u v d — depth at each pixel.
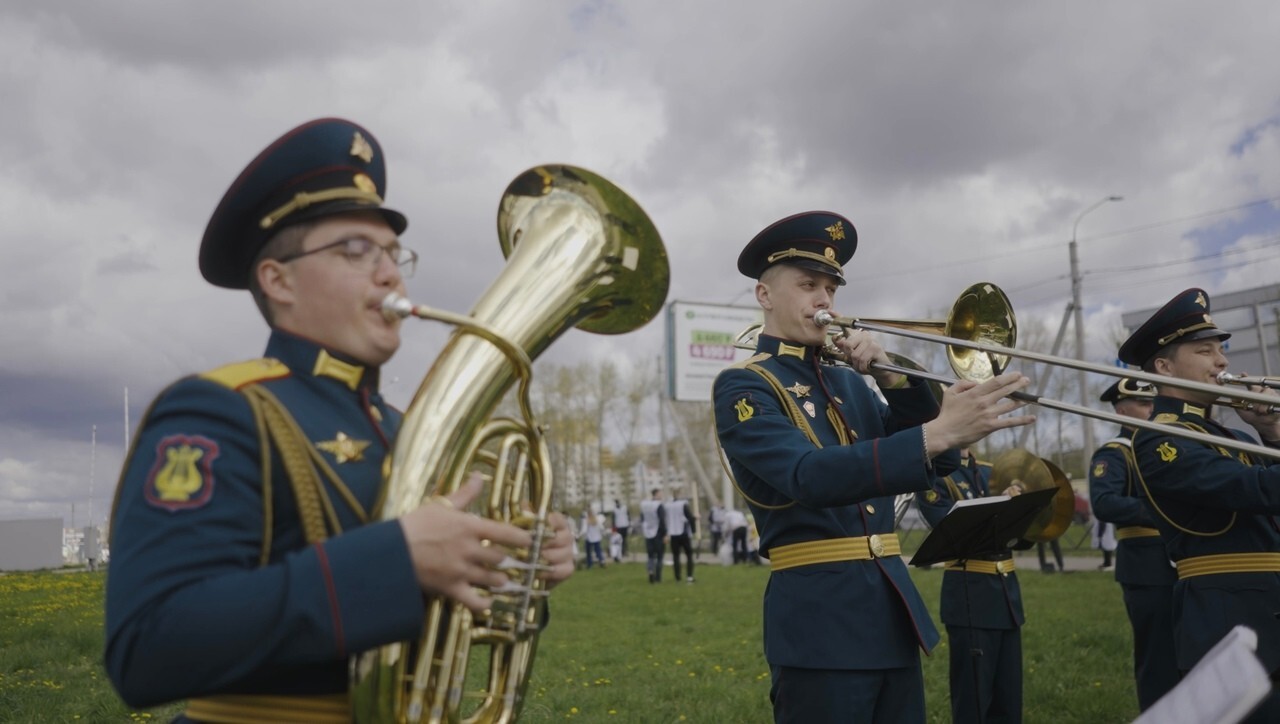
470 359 1.73
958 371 3.55
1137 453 4.32
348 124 1.86
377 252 1.80
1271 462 4.34
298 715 1.59
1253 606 4.02
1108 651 8.18
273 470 1.61
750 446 3.21
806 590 3.25
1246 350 25.11
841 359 3.66
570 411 58.09
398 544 1.48
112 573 1.45
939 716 6.02
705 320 29.39
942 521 3.91
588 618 11.41
